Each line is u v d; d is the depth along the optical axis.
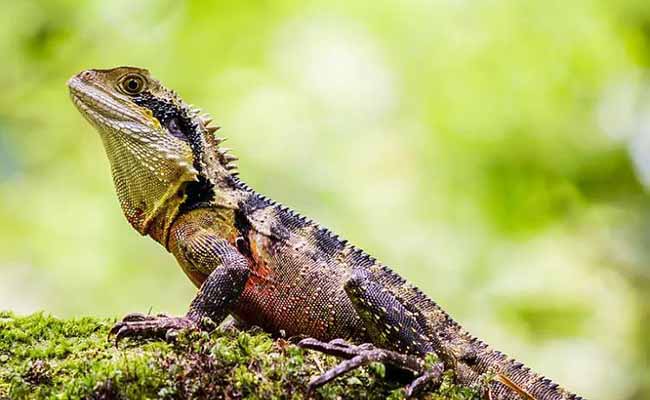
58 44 16.42
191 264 7.16
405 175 15.63
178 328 6.20
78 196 15.51
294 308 7.11
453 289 14.45
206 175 7.37
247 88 16.30
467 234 14.94
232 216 7.29
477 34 15.67
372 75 16.16
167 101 7.43
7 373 5.75
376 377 5.96
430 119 15.64
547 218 15.16
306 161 15.55
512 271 14.69
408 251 14.70
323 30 16.50
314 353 6.11
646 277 15.08
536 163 15.09
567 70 15.36
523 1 15.48
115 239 14.91
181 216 7.31
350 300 6.56
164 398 5.52
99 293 14.63
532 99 15.19
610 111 15.41
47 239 15.01
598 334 14.70
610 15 15.25
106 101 7.28
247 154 15.60
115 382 5.52
